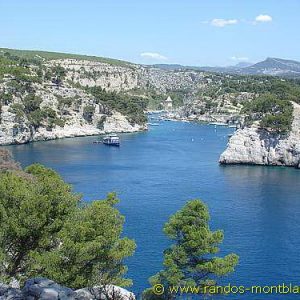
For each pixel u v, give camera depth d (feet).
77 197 148.77
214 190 439.22
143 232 298.15
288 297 212.43
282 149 611.88
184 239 153.48
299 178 513.86
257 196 415.44
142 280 221.66
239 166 603.26
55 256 115.75
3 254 116.67
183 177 504.02
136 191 428.97
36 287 82.69
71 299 83.20
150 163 590.14
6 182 133.39
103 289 91.86
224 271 149.07
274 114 632.79
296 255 266.36
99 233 124.36
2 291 81.41
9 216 123.54
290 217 345.72
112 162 593.83
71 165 566.77
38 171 282.77
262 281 229.86
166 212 351.67
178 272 148.15
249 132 621.31
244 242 287.28
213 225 322.75
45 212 123.34
